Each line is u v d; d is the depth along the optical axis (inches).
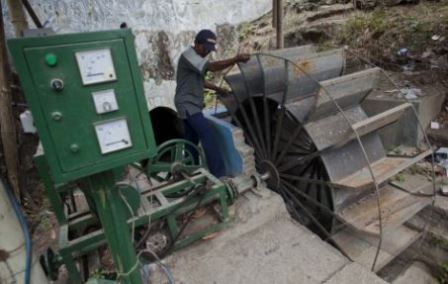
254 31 260.2
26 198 149.4
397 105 138.5
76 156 50.5
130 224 95.0
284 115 131.0
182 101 136.2
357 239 131.4
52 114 47.7
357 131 113.7
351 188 111.3
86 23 185.9
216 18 248.7
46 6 171.2
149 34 213.3
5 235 61.4
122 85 52.2
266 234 117.3
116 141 53.2
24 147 155.9
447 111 151.4
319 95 113.8
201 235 110.9
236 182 131.5
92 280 75.0
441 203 123.1
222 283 97.6
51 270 92.1
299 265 102.7
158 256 104.4
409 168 141.0
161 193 110.6
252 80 141.9
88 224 104.7
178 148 127.0
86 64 48.6
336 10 219.0
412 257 132.9
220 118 173.3
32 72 45.4
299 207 139.8
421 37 169.3
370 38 185.8
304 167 134.4
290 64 121.0
